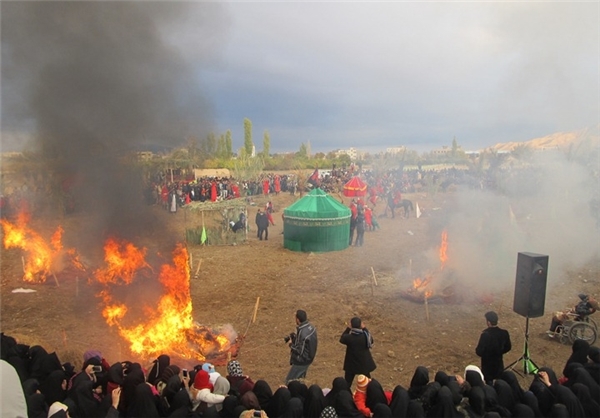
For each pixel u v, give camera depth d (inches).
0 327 488.7
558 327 455.5
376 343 455.8
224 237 953.5
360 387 257.4
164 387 263.7
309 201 891.4
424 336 470.6
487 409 239.1
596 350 303.3
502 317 519.5
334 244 871.7
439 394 235.9
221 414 235.1
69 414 234.1
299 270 735.7
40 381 283.6
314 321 515.8
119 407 241.1
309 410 238.5
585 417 239.6
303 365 338.0
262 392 255.6
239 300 586.9
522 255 373.1
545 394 249.8
